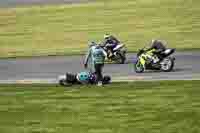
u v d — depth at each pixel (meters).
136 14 180.00
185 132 50.69
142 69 98.75
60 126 55.59
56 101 70.50
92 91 77.12
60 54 134.00
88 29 165.00
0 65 119.19
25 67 113.81
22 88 84.25
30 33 165.62
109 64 113.69
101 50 82.75
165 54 98.12
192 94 71.06
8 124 57.69
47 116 61.06
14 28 173.88
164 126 53.41
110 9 191.00
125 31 158.88
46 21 180.00
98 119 58.12
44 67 112.25
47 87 83.88
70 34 160.25
